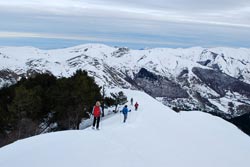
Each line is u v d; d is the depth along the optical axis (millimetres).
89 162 20953
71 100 54406
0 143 48562
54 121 56250
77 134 26312
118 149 24641
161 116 48156
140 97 86625
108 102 70375
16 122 49906
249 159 34594
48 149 22234
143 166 22688
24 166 19766
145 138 30578
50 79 62219
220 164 30047
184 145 33219
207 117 58781
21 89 49344
